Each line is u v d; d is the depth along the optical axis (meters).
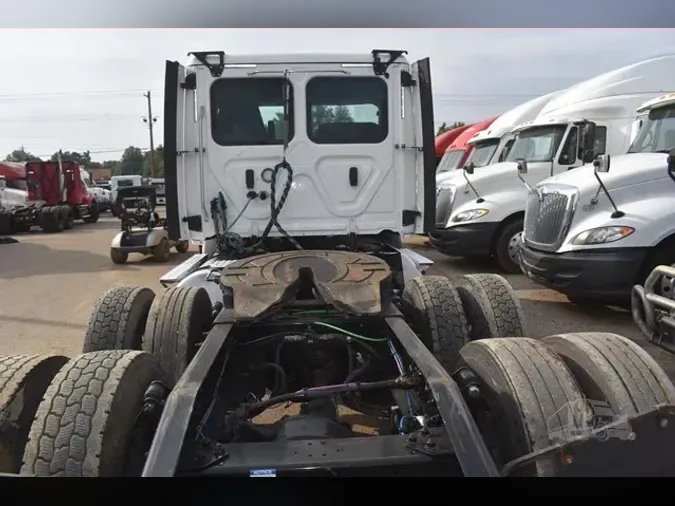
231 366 3.41
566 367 2.68
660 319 4.53
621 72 10.95
